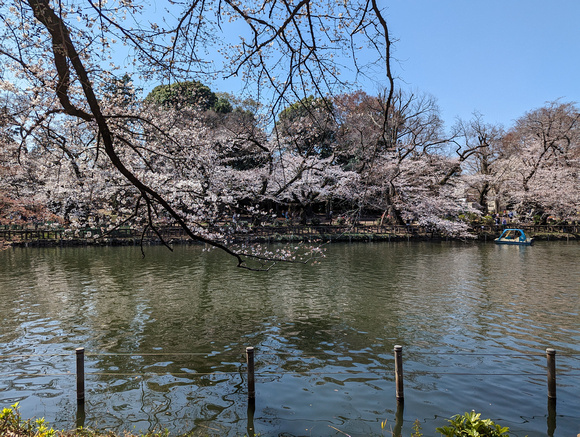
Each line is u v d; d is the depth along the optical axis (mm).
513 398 7438
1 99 5645
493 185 43938
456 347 10008
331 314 12961
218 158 27188
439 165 39125
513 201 44219
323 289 16625
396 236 35094
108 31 4215
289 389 7895
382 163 32656
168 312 13219
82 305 14102
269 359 9352
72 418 6883
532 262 23828
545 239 37562
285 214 39938
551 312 13109
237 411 7086
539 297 15188
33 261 23609
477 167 47625
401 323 11992
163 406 7297
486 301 14602
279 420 6785
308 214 42062
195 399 7543
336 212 43656
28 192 24047
